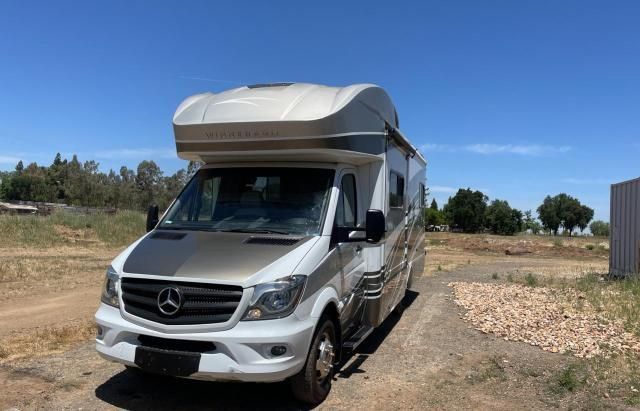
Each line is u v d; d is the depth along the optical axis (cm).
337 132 546
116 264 507
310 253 497
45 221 2236
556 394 566
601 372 628
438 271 1694
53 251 1795
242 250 493
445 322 902
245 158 611
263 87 618
